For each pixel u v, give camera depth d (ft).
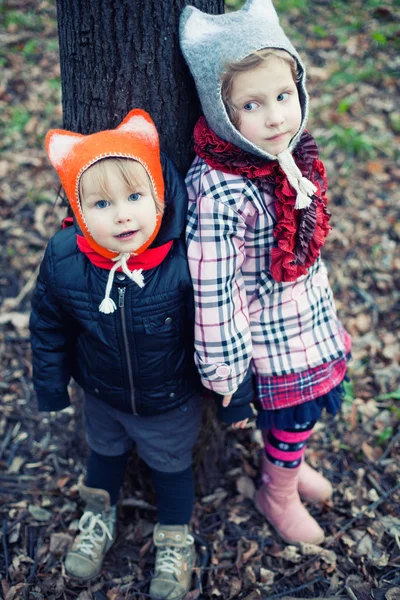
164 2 5.46
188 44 5.37
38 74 15.90
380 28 18.21
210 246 5.41
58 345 6.13
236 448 8.35
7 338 9.89
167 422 6.40
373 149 13.93
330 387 6.38
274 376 6.14
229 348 5.59
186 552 6.96
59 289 5.68
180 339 5.87
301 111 5.47
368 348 9.81
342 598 6.72
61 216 12.03
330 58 17.07
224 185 5.42
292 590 6.84
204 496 7.89
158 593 6.66
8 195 12.45
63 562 7.08
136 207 5.04
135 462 7.77
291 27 18.26
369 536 7.32
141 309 5.57
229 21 5.38
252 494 7.89
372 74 16.19
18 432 8.60
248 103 5.13
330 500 7.82
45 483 7.97
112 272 5.29
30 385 9.25
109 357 5.85
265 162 5.45
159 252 5.49
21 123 14.24
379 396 9.07
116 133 5.14
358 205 12.60
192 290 5.65
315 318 6.23
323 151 13.88
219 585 6.94
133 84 5.80
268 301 5.97
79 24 5.62
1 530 7.38
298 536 7.27
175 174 5.59
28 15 18.15
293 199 5.49
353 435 8.55
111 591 6.85
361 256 11.50
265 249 5.76
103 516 7.11
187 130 6.16
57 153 5.19
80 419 7.97
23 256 11.29
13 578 6.92
